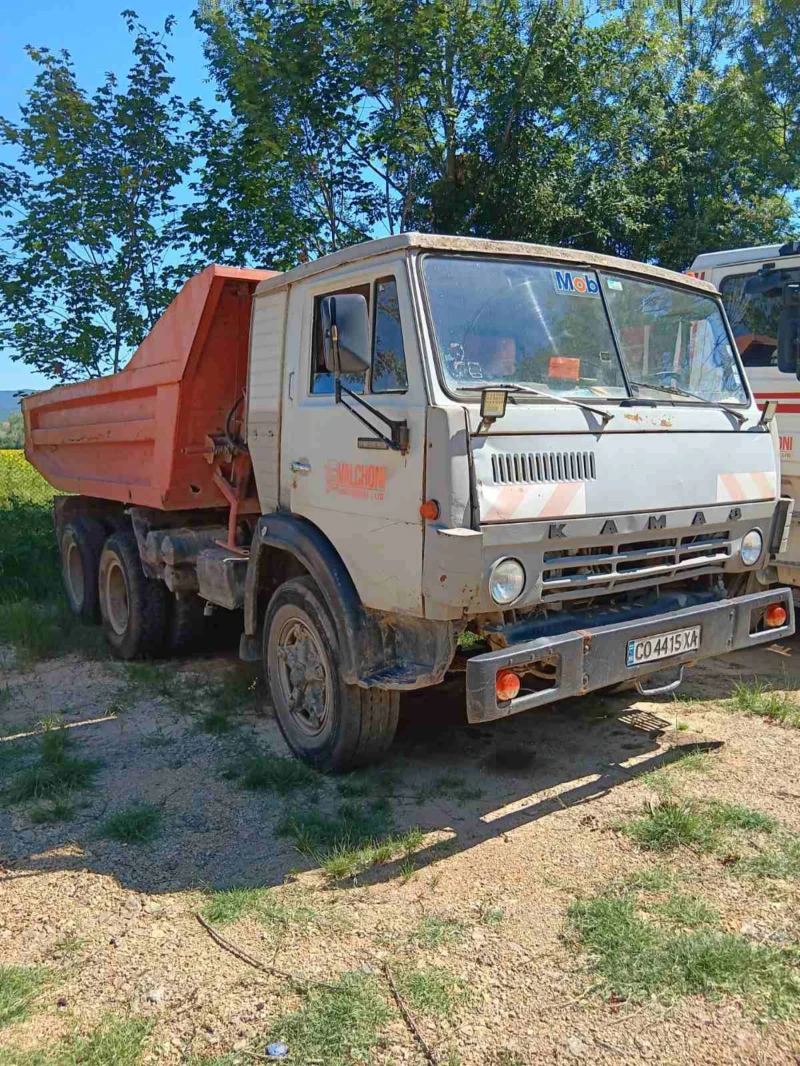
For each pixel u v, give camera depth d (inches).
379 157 478.3
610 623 167.5
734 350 207.6
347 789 180.7
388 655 174.7
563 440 157.6
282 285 201.6
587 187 529.3
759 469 193.2
